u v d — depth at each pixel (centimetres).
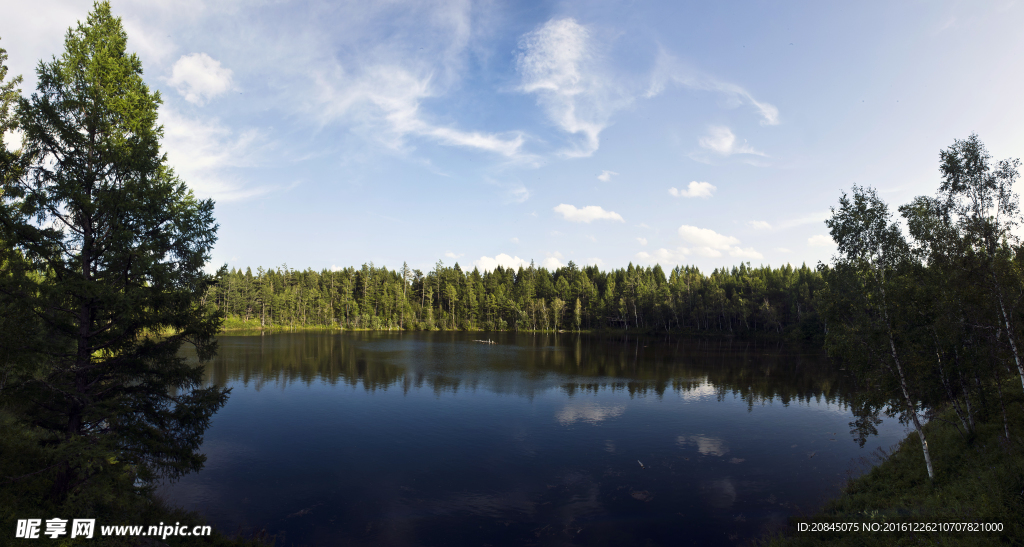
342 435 2477
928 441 1884
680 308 10406
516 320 12394
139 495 1114
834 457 2155
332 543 1394
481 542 1410
